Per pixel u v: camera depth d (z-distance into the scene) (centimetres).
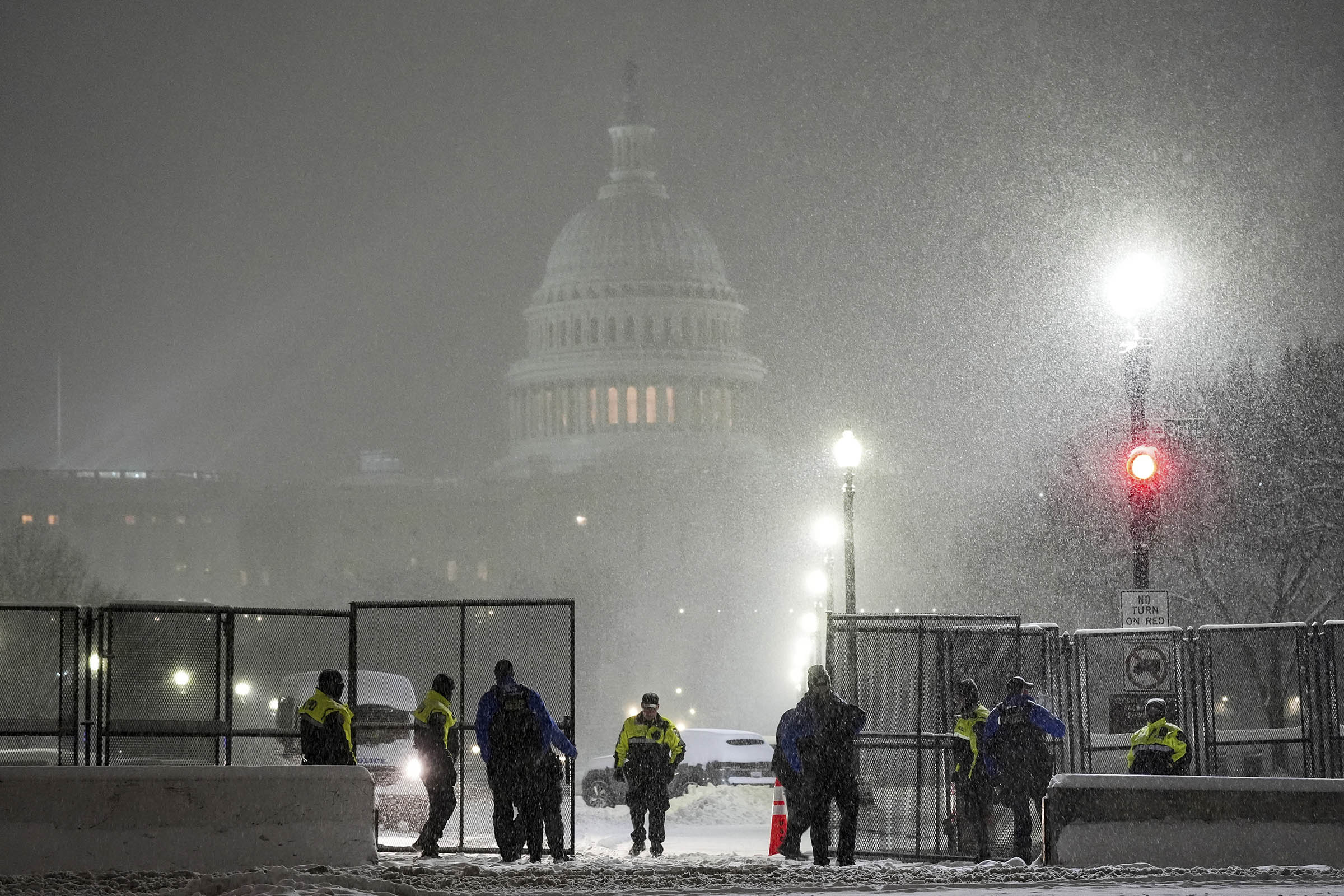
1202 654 4050
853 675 4125
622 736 3878
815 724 3166
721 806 6375
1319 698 4119
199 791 3158
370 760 5050
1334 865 3045
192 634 4262
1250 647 6119
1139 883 2683
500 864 3381
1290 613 8444
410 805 5006
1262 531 8388
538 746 3472
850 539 5491
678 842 5100
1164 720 3434
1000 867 3009
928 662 4116
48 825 3092
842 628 3881
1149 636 3991
